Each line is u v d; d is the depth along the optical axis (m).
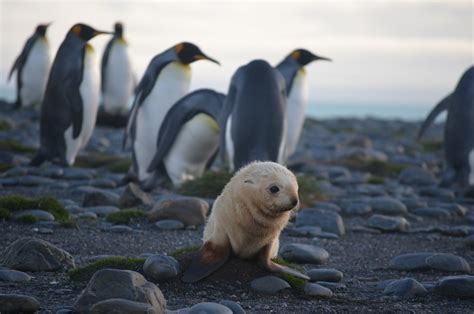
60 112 20.11
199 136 17.77
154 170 18.14
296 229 12.59
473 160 19.70
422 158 28.98
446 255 9.90
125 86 35.78
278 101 16.50
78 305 6.72
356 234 12.98
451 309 7.62
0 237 10.74
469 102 19.77
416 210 15.52
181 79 19.30
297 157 25.69
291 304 7.60
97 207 13.45
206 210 12.66
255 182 7.59
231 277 8.06
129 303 6.41
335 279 8.92
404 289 8.20
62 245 10.43
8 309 6.64
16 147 23.28
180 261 8.30
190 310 6.71
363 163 24.27
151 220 12.42
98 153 24.98
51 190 15.96
